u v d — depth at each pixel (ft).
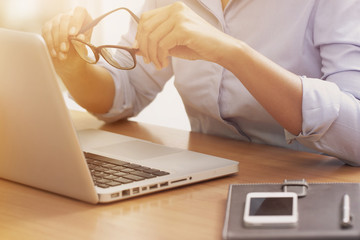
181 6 3.67
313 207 2.62
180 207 3.03
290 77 3.83
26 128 3.03
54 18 4.43
